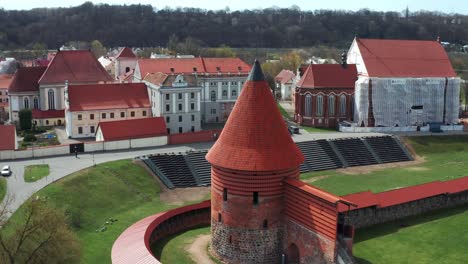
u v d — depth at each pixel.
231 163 56.81
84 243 67.44
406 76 142.50
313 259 53.47
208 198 90.44
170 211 66.56
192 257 58.91
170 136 116.62
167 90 125.88
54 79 144.62
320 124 145.25
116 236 70.25
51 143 120.38
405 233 69.56
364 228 70.69
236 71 150.12
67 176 88.25
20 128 136.62
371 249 64.44
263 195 56.69
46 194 79.19
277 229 57.84
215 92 147.38
